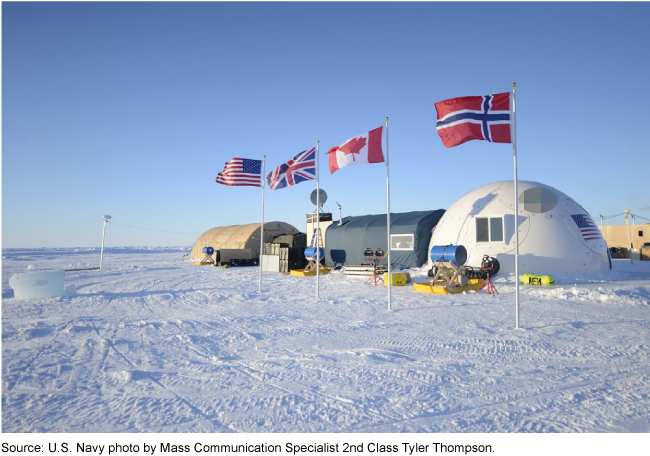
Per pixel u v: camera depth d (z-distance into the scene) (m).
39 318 11.77
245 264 37.12
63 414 5.27
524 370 6.88
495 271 19.39
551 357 7.63
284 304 14.51
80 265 40.44
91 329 10.34
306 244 33.44
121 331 10.11
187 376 6.74
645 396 5.73
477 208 21.30
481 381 6.36
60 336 9.57
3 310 13.20
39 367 7.20
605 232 39.19
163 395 5.90
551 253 19.56
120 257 64.12
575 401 5.59
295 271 27.36
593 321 10.84
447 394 5.85
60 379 6.59
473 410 5.32
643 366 7.05
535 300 14.45
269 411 5.33
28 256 68.50
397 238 25.08
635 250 35.09
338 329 10.21
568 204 21.05
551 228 19.91
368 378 6.52
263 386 6.23
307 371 6.91
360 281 22.27
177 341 9.12
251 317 11.86
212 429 4.85
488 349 8.20
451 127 11.17
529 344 8.52
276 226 40.88
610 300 13.91
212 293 17.12
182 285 21.03
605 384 6.20
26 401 5.69
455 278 16.91
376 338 9.23
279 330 10.13
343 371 6.87
